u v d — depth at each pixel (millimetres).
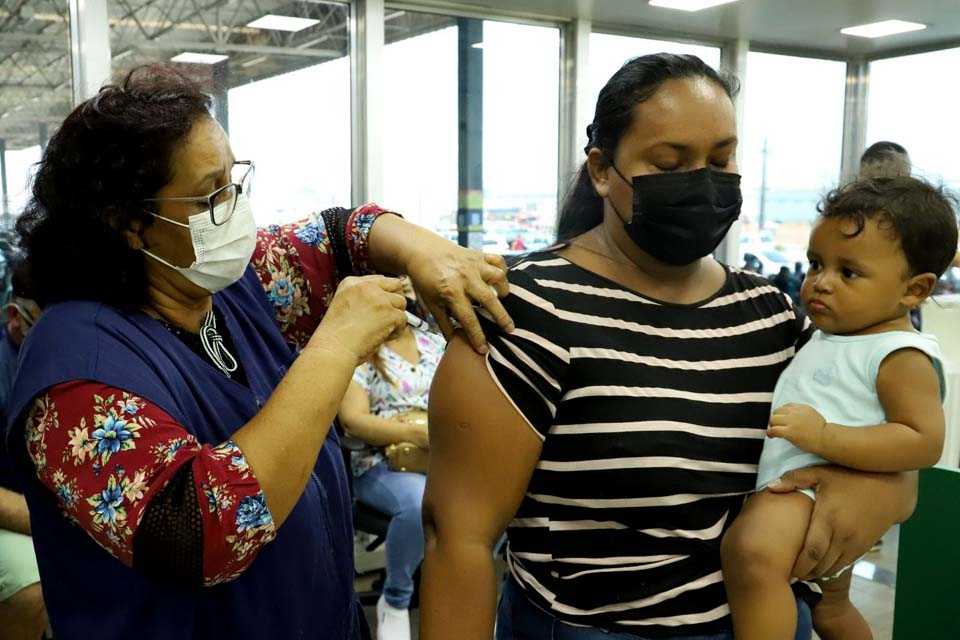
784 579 1062
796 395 1173
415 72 4090
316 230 1311
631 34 4793
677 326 1085
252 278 1246
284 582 1049
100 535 878
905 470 1125
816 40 5160
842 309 1190
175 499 864
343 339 1011
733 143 1065
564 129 4637
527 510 1079
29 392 894
